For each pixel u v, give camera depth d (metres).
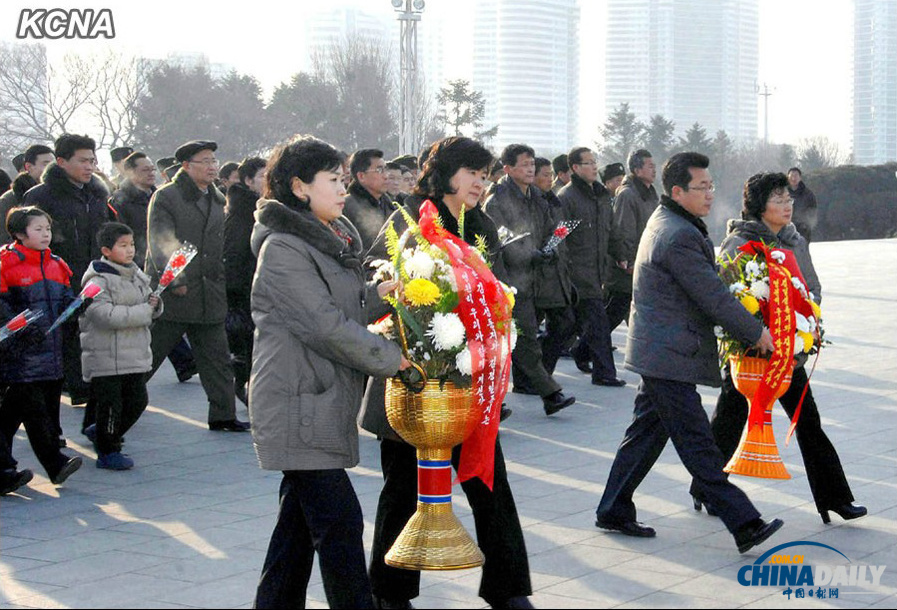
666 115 125.12
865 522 6.43
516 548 4.88
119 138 46.06
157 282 8.91
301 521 4.57
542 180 10.82
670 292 5.81
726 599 5.14
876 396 10.48
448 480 4.89
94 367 7.89
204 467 8.01
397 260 4.74
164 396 10.91
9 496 7.24
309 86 55.88
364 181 9.21
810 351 6.32
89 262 9.23
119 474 7.82
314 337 4.36
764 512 6.66
